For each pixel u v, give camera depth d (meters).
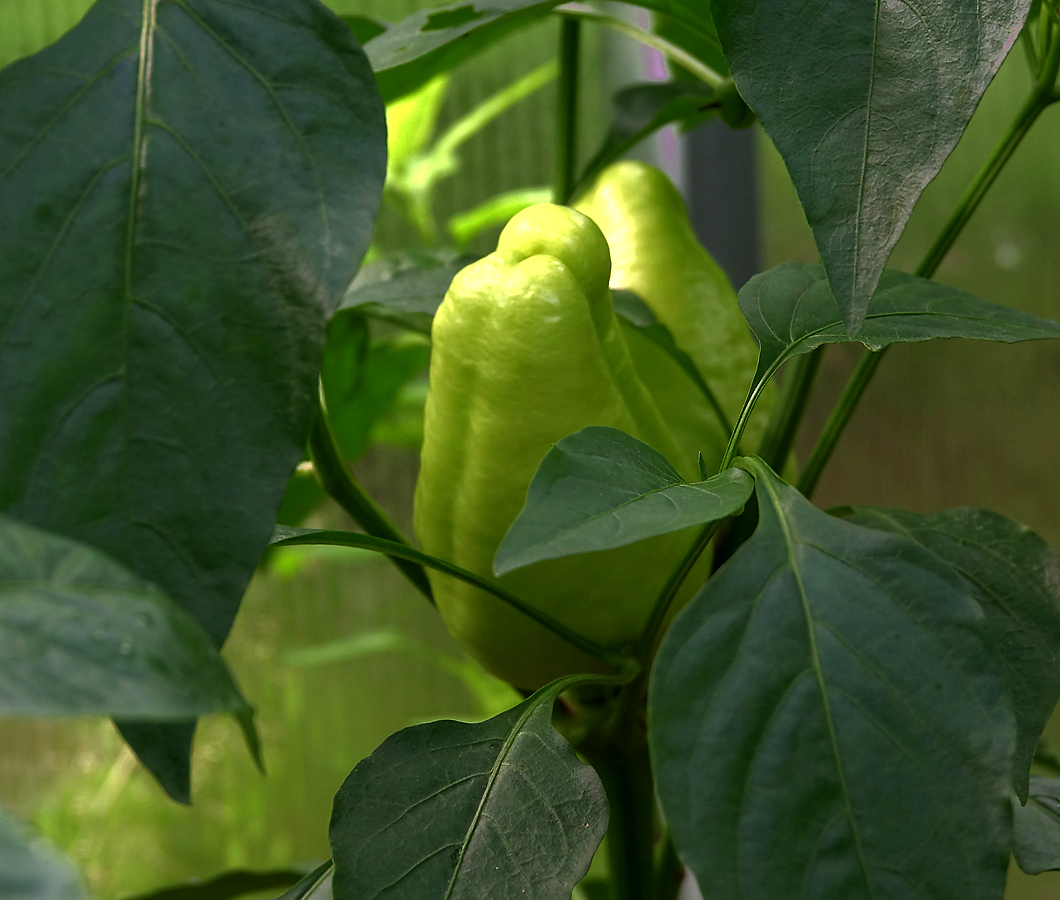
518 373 0.54
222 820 1.76
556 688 0.56
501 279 0.54
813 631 0.47
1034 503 1.44
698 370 0.65
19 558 0.43
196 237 0.47
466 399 0.55
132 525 0.46
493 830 0.52
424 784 0.53
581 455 0.48
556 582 0.58
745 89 0.48
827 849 0.45
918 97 0.47
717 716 0.46
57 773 1.81
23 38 1.11
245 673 1.66
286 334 0.47
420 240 1.46
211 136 0.48
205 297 0.47
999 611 0.58
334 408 0.91
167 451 0.46
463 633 0.62
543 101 1.44
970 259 1.36
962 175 1.33
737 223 1.23
